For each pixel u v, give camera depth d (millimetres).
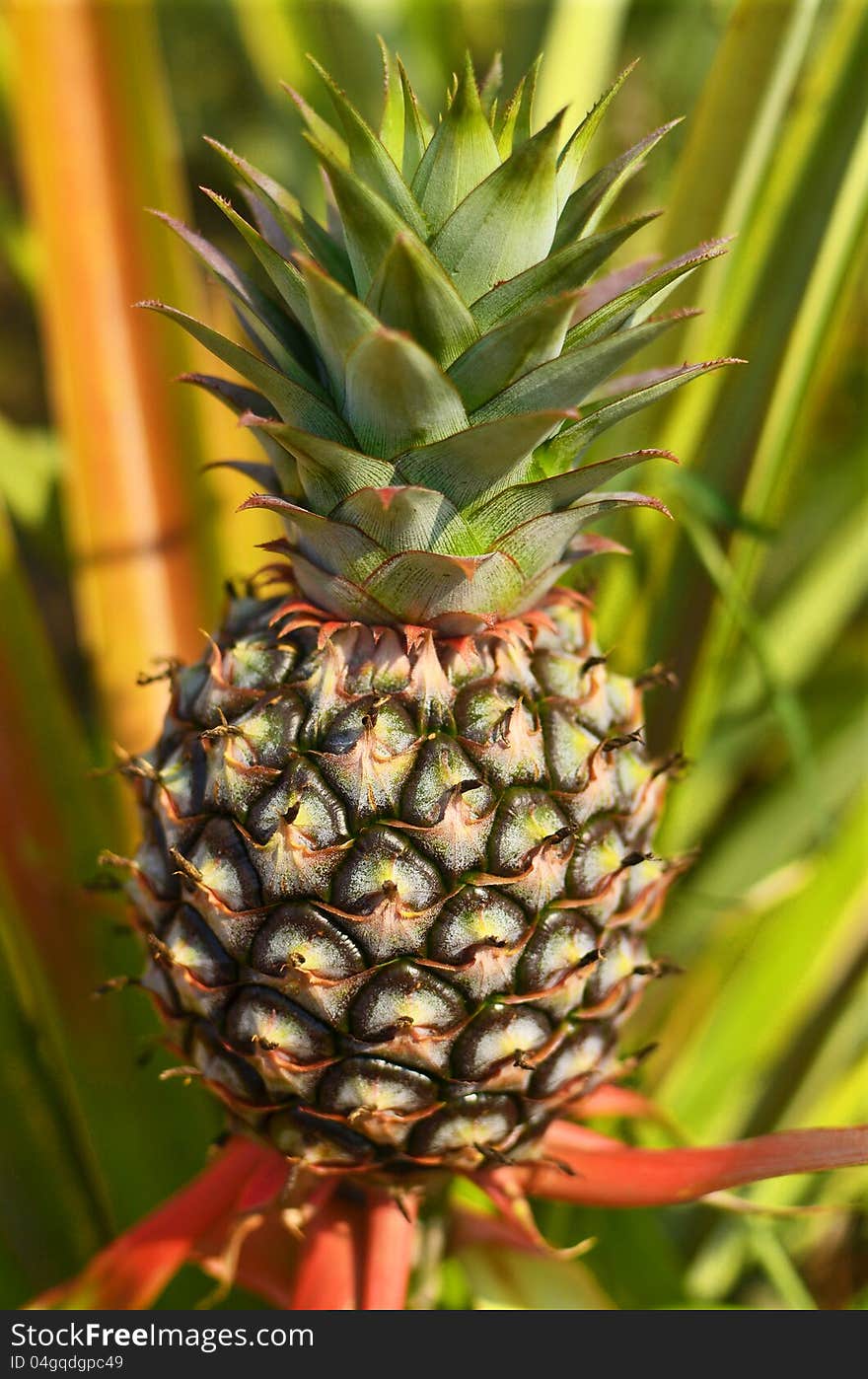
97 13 744
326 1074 619
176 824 625
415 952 613
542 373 615
